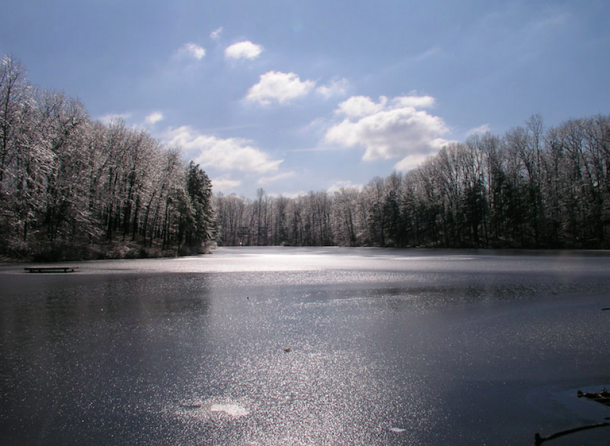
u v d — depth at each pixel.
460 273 22.97
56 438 4.25
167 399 5.32
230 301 13.19
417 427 4.50
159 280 19.80
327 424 4.61
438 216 71.06
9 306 12.23
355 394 5.50
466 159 68.19
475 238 64.12
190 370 6.48
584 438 4.12
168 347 7.77
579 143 54.25
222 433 4.40
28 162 30.20
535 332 8.89
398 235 78.00
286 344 8.01
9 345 7.88
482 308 11.81
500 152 63.09
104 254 38.12
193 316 10.73
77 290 15.92
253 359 7.05
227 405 5.14
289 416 4.82
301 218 120.38
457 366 6.65
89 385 5.81
